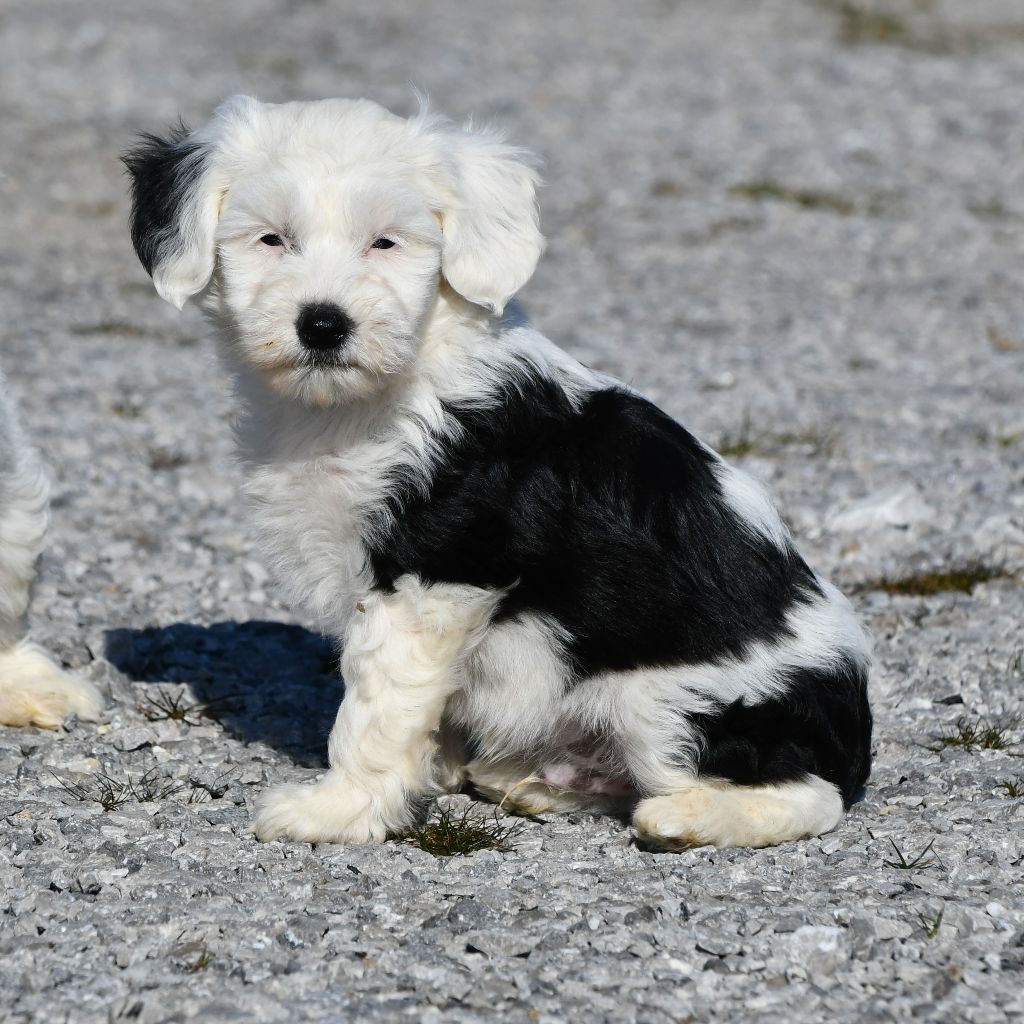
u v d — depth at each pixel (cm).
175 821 885
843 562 1452
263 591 1390
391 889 786
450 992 672
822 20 5128
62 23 4653
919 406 2006
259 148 862
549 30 4938
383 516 845
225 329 889
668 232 3102
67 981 682
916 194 3375
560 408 874
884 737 1056
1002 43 4859
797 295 2681
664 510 868
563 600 859
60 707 1060
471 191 859
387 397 853
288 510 887
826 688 883
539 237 882
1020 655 1205
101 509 1620
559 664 871
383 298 821
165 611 1326
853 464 1755
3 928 732
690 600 862
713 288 2731
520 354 876
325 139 847
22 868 806
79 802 912
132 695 1119
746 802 858
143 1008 650
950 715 1098
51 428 1898
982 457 1773
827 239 3061
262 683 1162
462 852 853
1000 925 738
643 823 844
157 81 4059
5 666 1083
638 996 670
